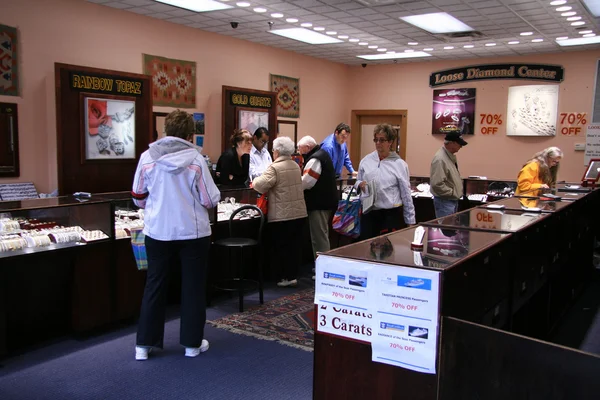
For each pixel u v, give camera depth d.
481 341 1.64
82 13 6.07
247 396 2.92
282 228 5.00
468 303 2.00
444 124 10.21
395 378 1.82
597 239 6.36
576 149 9.08
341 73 10.91
